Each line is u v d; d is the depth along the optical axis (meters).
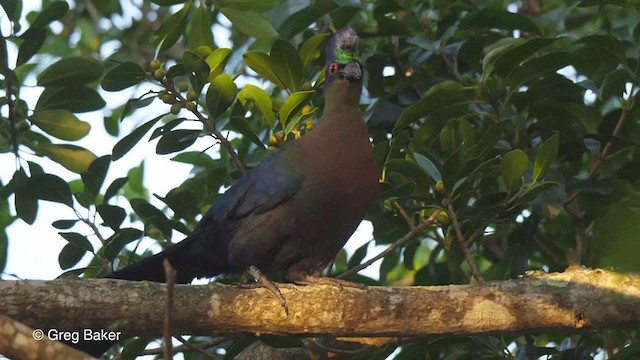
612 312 8.05
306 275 9.22
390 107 10.55
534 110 9.98
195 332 7.91
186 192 9.67
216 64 9.34
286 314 7.98
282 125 9.25
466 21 10.16
